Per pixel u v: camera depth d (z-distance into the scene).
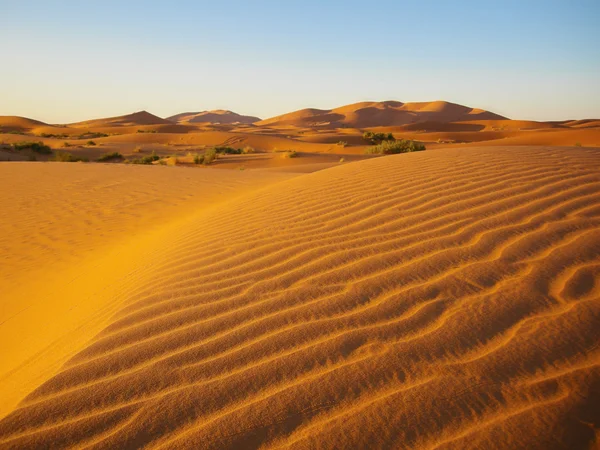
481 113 192.50
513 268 3.16
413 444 1.81
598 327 2.44
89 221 8.93
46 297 4.99
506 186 5.00
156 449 1.88
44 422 2.09
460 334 2.47
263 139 59.19
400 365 2.26
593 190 4.59
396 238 3.96
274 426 1.95
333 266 3.55
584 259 3.20
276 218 5.36
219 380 2.27
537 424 1.85
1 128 105.06
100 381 2.36
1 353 3.65
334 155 32.91
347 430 1.89
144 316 3.11
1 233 8.14
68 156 35.22
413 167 6.73
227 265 3.95
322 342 2.51
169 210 9.71
